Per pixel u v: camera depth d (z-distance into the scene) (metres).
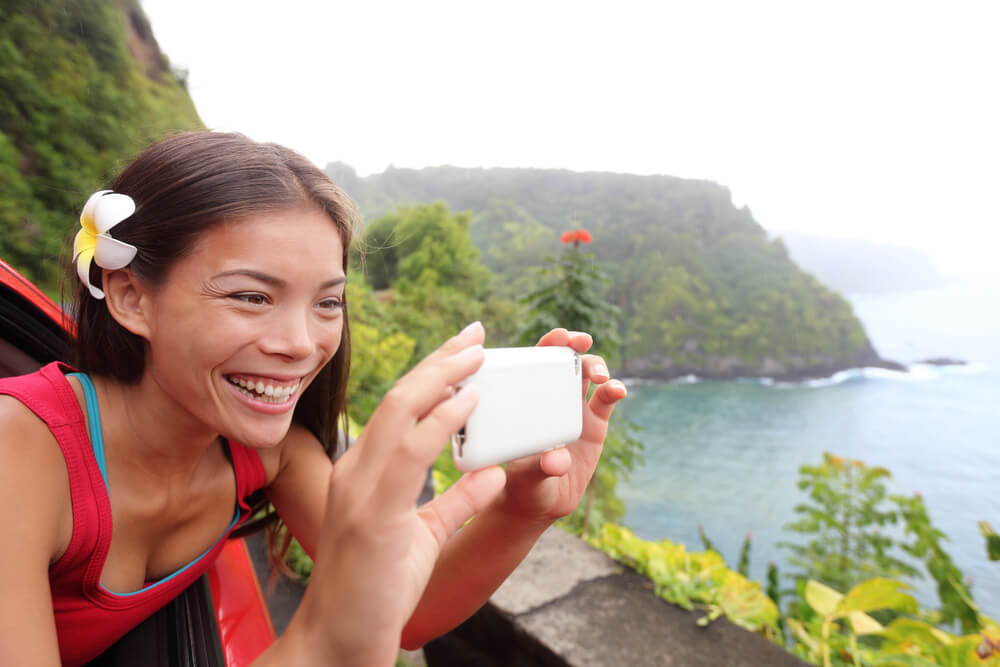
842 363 111.81
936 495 53.81
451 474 4.52
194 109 16.06
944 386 103.81
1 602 0.55
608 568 2.25
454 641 2.30
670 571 2.19
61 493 0.66
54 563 0.69
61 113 10.29
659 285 114.56
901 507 4.54
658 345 109.25
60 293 0.84
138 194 0.63
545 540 2.46
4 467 0.60
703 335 109.25
